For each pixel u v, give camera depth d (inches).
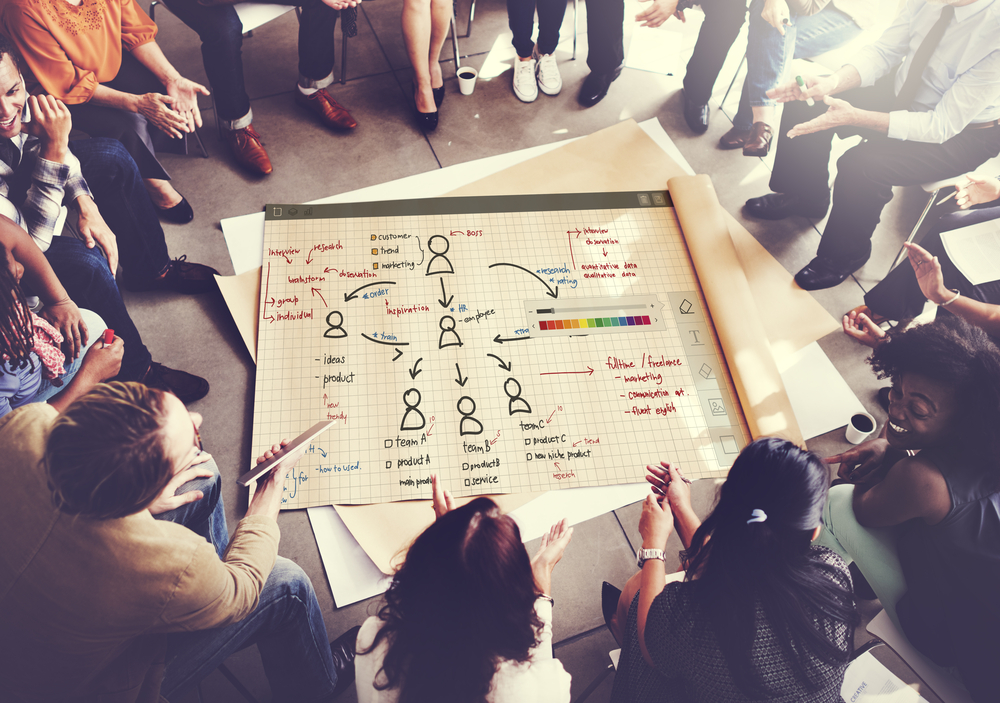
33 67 76.2
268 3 96.5
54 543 36.7
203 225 97.0
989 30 72.3
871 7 96.4
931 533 53.0
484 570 38.2
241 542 47.4
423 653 39.0
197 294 91.0
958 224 78.6
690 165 108.6
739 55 127.3
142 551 37.6
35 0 72.9
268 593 51.2
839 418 83.1
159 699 45.9
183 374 82.0
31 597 37.3
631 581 63.1
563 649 68.5
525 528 73.4
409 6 95.8
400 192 101.1
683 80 114.9
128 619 38.5
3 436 39.3
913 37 82.0
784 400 82.0
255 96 114.2
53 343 63.0
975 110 75.4
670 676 47.9
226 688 64.7
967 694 56.4
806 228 102.3
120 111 86.8
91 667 40.3
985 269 74.3
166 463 36.7
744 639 42.2
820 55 103.0
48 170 68.5
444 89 115.9
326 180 103.1
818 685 42.8
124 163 79.0
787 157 96.9
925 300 84.1
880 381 86.5
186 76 115.3
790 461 41.6
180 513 55.1
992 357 48.5
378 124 111.3
